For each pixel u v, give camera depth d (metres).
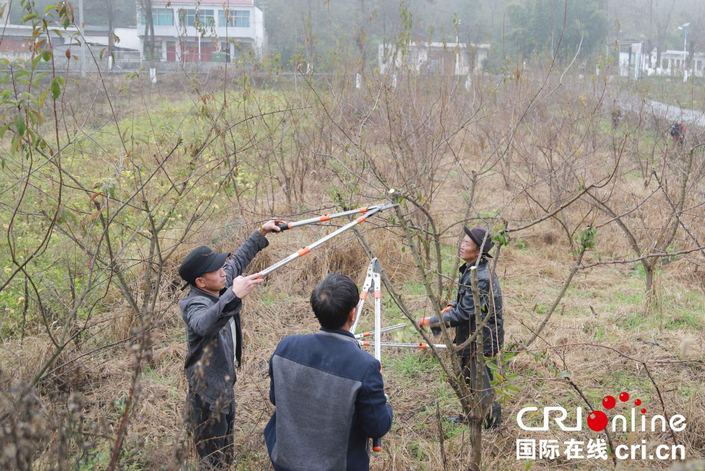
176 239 6.52
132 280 5.99
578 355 5.34
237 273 3.84
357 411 2.81
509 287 7.17
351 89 9.49
